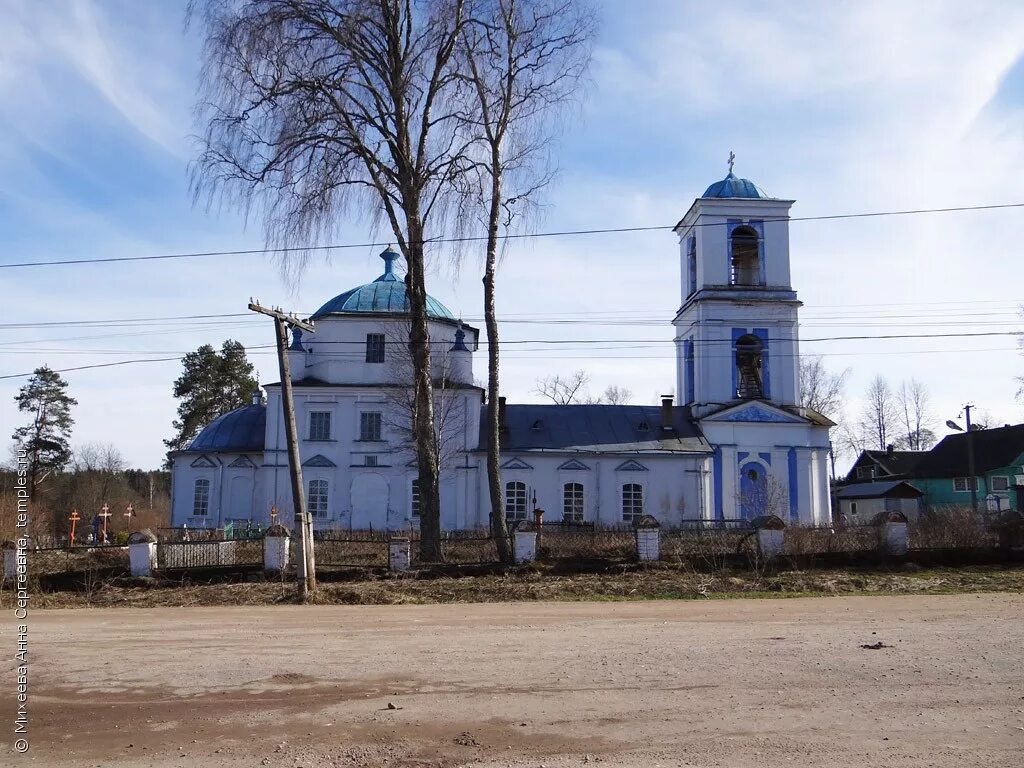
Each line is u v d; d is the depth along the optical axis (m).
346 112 23.56
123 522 56.88
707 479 42.12
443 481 40.94
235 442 42.91
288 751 7.60
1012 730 7.89
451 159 24.53
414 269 24.88
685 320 46.03
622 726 8.14
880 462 66.94
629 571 22.09
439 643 12.43
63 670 10.76
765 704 8.79
